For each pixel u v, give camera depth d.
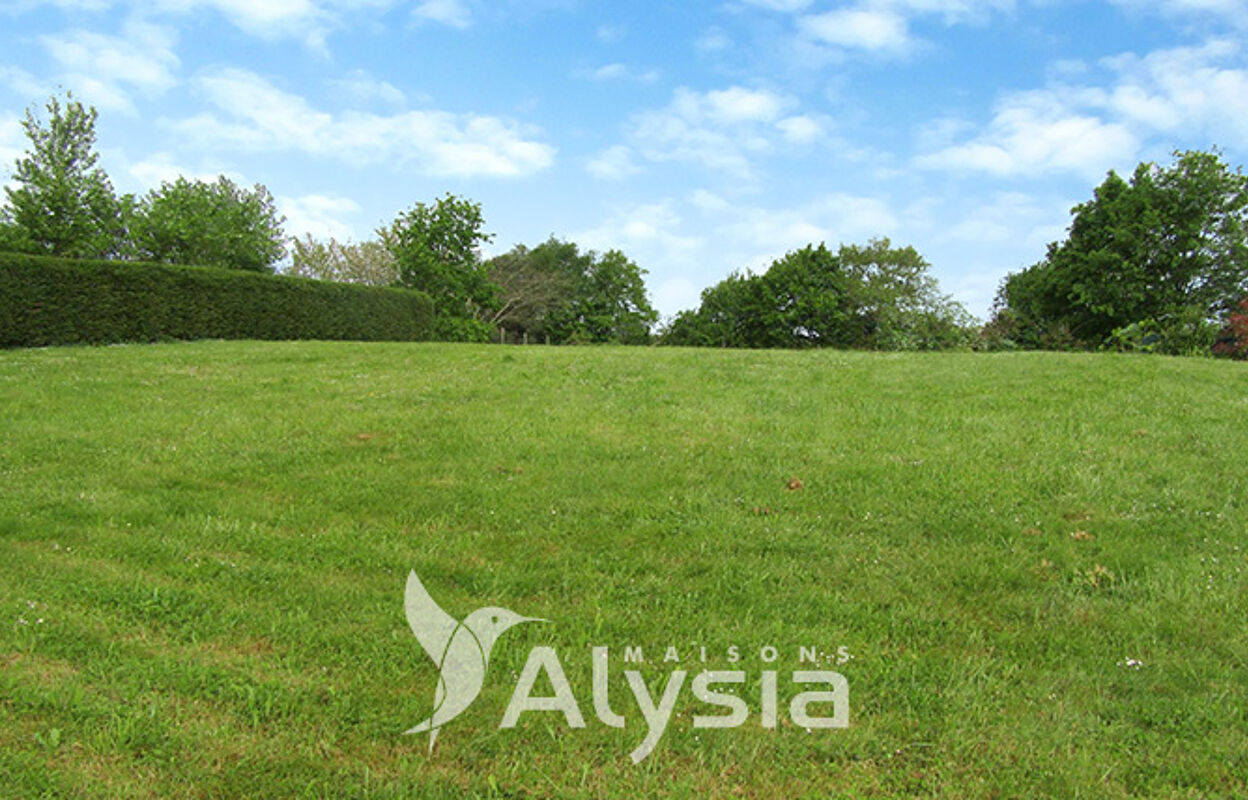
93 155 27.06
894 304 51.69
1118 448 8.08
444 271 37.75
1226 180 37.38
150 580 4.88
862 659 4.16
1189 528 6.08
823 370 13.75
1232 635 4.49
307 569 5.17
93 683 3.67
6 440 8.48
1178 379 12.10
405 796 3.02
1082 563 5.43
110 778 3.05
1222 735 3.53
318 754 3.25
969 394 11.09
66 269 18.98
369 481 7.18
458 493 6.82
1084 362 14.27
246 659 3.96
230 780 3.07
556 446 8.38
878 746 3.44
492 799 3.03
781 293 53.66
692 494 6.79
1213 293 38.22
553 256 62.47
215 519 6.09
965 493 6.79
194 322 21.34
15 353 16.23
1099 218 38.16
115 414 9.99
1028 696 3.85
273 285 23.19
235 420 9.66
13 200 25.39
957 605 4.87
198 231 35.19
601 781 3.16
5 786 2.95
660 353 17.11
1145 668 4.14
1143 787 3.21
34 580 4.80
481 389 11.82
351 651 4.10
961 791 3.16
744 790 3.14
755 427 9.25
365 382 12.68
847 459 7.81
